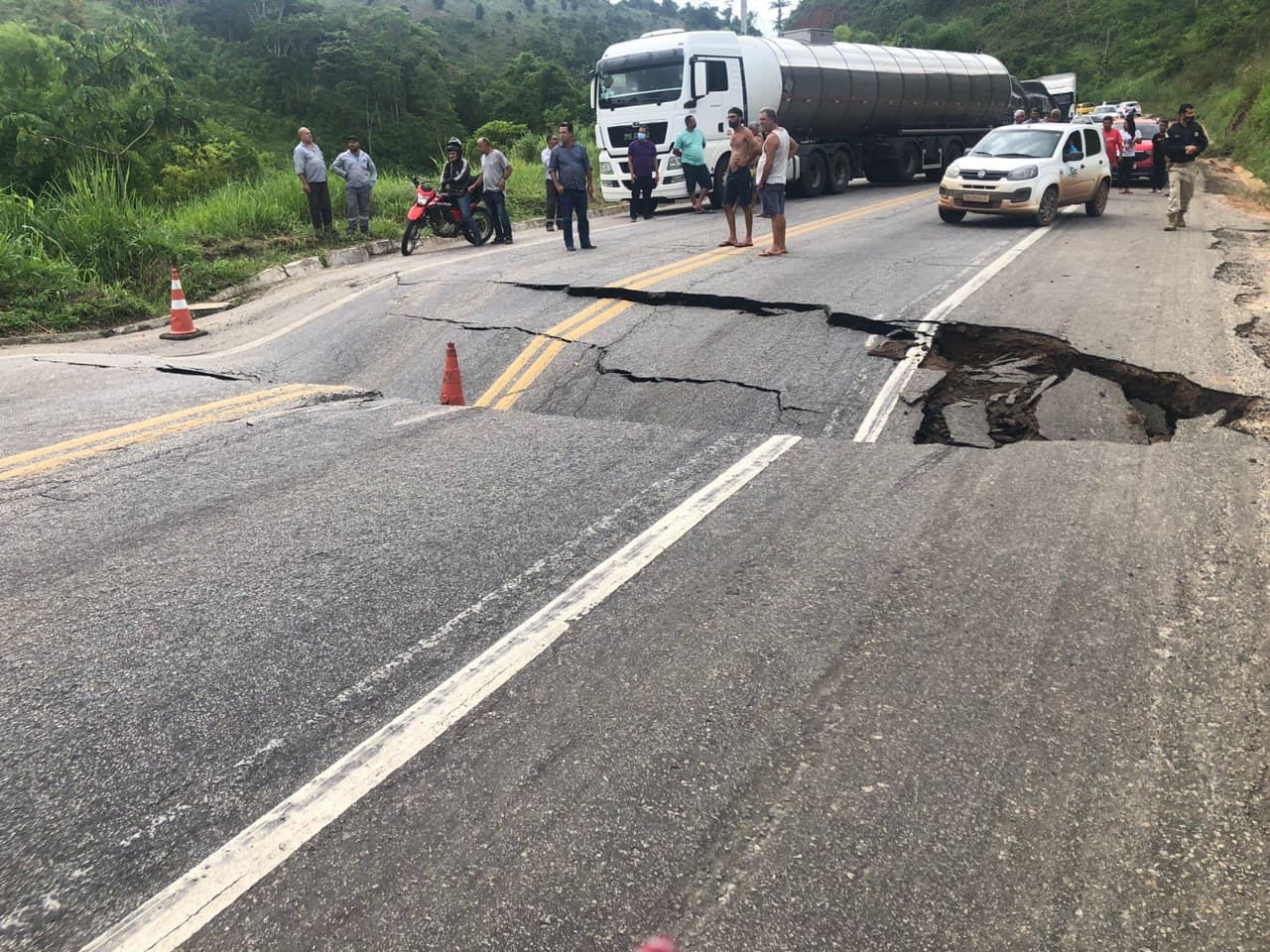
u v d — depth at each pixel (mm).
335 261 15125
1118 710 3119
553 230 17484
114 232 13852
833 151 21750
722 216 17766
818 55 20500
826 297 9180
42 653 3615
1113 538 4410
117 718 3191
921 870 2465
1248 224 14992
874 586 4016
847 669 3389
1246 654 3420
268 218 16094
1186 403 6438
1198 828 2596
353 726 3127
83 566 4379
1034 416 6359
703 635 3650
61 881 2496
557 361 8164
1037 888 2404
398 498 5215
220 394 7738
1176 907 2342
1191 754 2900
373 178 16312
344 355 9133
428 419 6852
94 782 2875
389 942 2273
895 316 8352
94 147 20047
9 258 12422
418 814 2707
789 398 6953
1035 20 87875
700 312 9086
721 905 2359
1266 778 2781
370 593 4059
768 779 2820
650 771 2871
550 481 5445
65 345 11047
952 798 2725
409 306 10352
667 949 2230
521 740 3033
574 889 2420
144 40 22219
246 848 2594
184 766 2943
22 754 3010
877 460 5633
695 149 18109
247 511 5051
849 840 2572
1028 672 3344
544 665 3465
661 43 18359
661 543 4512
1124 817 2641
